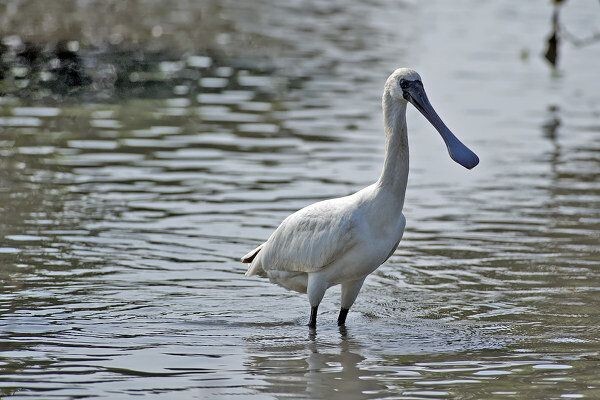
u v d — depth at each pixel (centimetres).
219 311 1215
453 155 1114
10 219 1512
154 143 1988
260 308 1234
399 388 984
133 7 3706
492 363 1057
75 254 1383
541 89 2612
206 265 1370
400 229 1130
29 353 1054
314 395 963
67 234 1460
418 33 3391
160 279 1310
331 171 1839
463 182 1817
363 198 1125
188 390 969
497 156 1989
